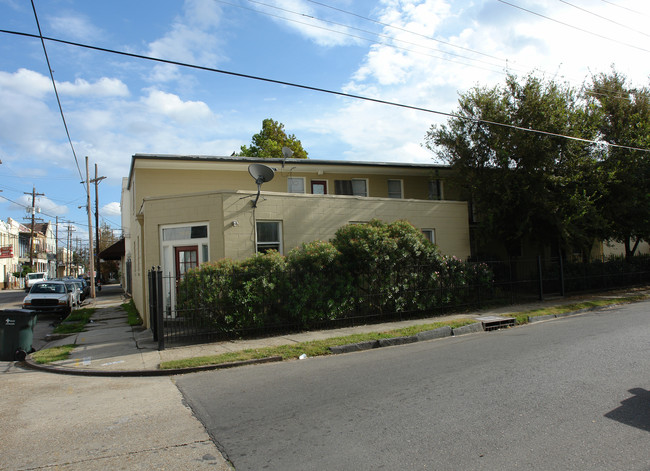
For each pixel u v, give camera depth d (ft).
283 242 44.50
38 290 67.31
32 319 33.42
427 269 44.60
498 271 50.85
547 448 13.20
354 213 49.21
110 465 13.43
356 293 39.75
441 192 68.59
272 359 28.32
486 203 57.16
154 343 34.78
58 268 305.12
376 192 63.87
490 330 38.60
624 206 58.95
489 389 19.29
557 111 52.39
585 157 55.31
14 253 202.90
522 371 22.06
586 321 38.78
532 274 54.49
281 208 44.34
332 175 61.31
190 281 34.63
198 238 41.83
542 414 16.01
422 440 14.17
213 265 34.78
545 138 52.47
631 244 98.17
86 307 77.15
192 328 34.37
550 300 54.39
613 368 21.77
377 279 41.29
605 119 61.77
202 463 13.35
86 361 29.71
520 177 54.60
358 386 20.85
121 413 18.67
